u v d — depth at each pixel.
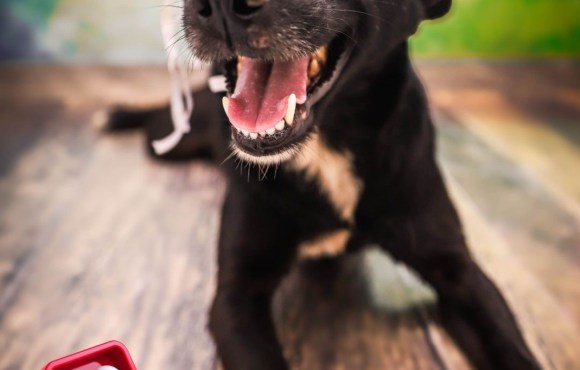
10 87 0.83
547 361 0.41
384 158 0.41
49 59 0.84
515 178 0.64
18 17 0.82
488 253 0.52
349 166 0.41
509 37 0.86
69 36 0.84
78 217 0.57
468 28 0.86
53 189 0.62
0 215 0.57
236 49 0.31
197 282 0.48
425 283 0.45
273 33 0.31
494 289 0.43
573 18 0.85
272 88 0.36
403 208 0.42
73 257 0.51
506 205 0.59
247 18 0.30
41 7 0.82
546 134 0.76
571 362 0.41
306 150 0.38
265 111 0.35
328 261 0.50
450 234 0.43
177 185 0.63
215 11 0.30
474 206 0.59
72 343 0.42
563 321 0.44
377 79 0.40
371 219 0.43
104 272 0.49
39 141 0.73
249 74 0.37
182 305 0.46
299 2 0.32
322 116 0.39
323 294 0.47
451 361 0.41
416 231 0.43
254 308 0.41
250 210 0.42
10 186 0.62
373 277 0.49
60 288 0.48
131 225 0.56
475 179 0.64
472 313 0.42
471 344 0.41
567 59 0.87
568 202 0.60
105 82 0.84
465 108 0.85
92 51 0.84
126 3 0.83
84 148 0.72
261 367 0.37
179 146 0.67
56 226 0.56
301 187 0.41
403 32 0.40
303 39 0.32
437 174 0.44
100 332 0.43
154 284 0.48
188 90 0.47
